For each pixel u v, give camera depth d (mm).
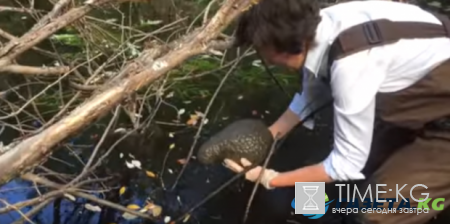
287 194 2324
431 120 1693
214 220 2207
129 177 2400
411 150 1801
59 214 2209
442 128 1763
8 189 2240
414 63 1571
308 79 1815
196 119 2711
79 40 3055
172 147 2555
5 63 1594
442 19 1661
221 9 1210
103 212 2229
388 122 1702
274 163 2434
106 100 1083
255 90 2906
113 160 2479
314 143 2539
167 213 2234
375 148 1866
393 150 1842
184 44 1193
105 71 2584
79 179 2059
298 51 1517
